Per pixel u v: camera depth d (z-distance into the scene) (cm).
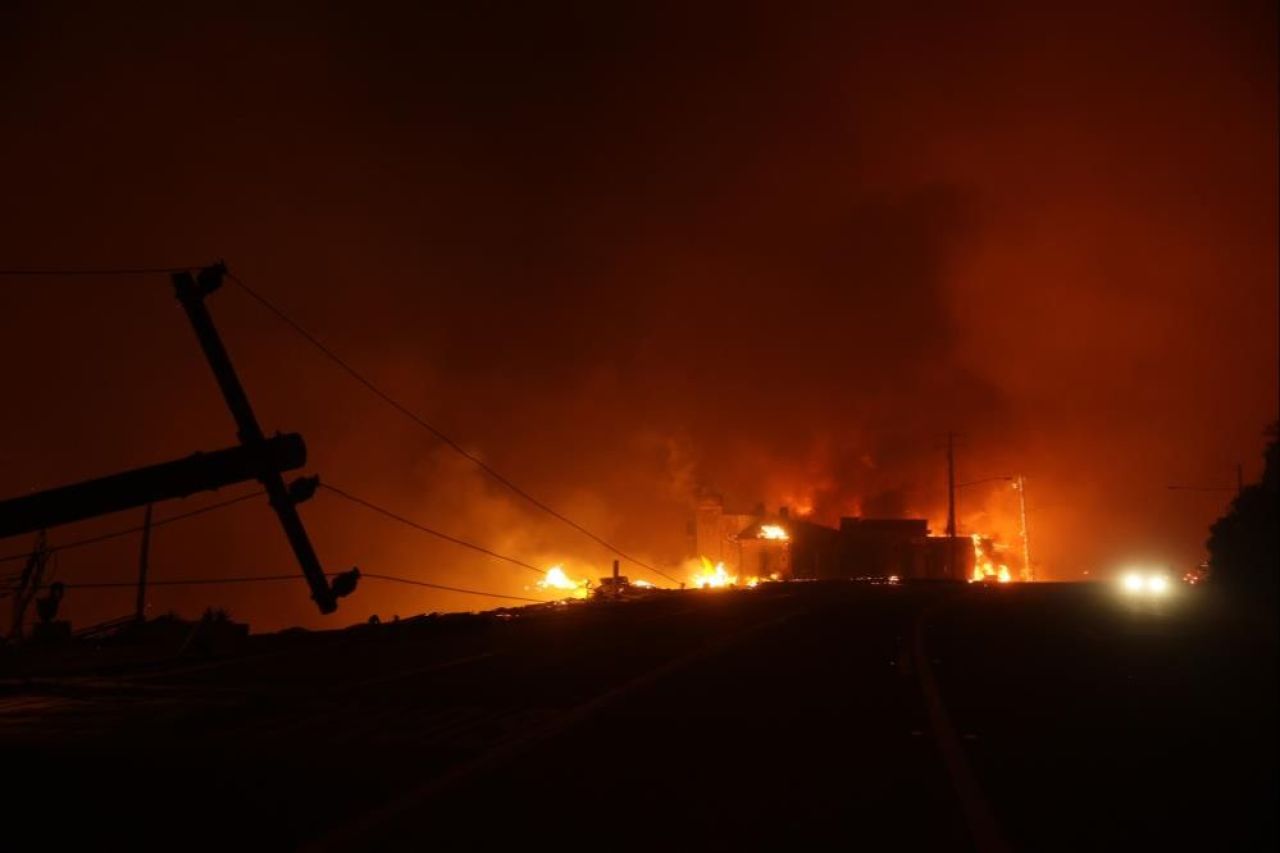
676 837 827
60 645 2256
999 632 2577
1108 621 2930
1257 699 1512
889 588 5150
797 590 4888
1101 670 1836
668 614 3200
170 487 1180
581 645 2264
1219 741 1212
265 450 1189
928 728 1280
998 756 1125
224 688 1605
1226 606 3503
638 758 1108
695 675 1753
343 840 818
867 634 2508
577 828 850
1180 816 896
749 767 1066
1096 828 860
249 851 795
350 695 1534
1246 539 3506
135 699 1498
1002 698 1512
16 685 1614
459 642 2339
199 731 1255
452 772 1041
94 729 1269
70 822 868
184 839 823
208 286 1216
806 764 1081
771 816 888
